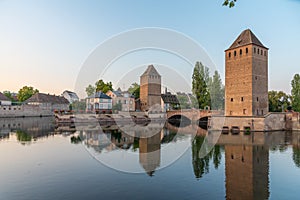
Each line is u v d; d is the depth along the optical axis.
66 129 35.66
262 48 43.22
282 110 52.44
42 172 13.09
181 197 10.04
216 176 13.04
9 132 32.12
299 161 17.25
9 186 10.95
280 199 10.10
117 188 10.79
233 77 44.22
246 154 19.84
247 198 10.19
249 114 41.09
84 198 9.65
